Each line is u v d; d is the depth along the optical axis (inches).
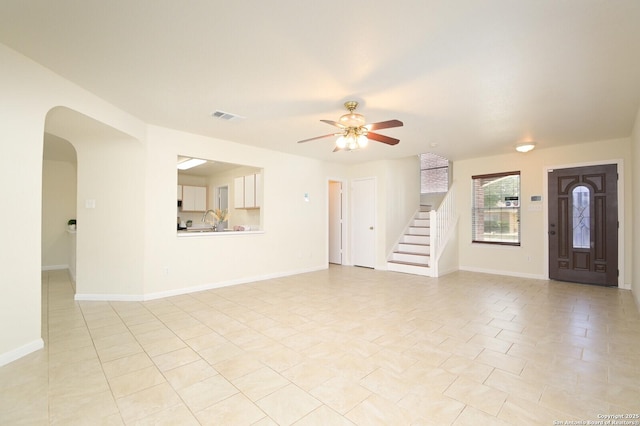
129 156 164.4
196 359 98.5
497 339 114.6
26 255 100.0
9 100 93.7
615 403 75.4
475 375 88.8
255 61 99.2
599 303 161.5
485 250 250.4
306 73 106.9
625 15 75.5
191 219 347.3
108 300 164.6
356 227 285.0
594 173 202.2
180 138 177.3
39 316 104.7
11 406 73.9
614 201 195.9
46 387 82.0
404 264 249.6
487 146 212.4
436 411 72.5
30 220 100.7
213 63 100.5
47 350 104.2
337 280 219.5
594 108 139.6
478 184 256.4
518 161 233.1
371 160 268.8
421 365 94.7
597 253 202.2
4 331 94.0
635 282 166.4
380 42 88.3
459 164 264.4
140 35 85.2
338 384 84.0
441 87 117.4
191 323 130.9
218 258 196.1
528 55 94.8
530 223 228.1
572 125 165.5
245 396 78.5
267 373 89.8
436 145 209.6
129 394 79.1
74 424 67.6
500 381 85.7
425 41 87.7
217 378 87.0
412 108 139.5
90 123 131.3
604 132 179.0
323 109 140.8
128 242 164.9
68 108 113.3
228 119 155.9
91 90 121.1
